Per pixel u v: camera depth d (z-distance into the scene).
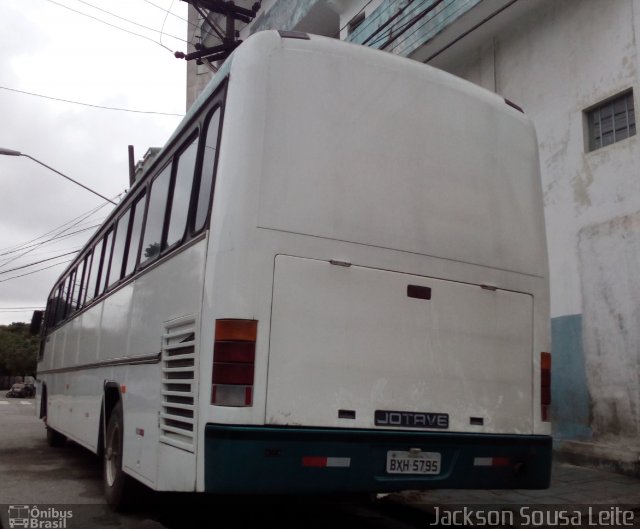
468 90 5.02
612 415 7.73
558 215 8.84
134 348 5.57
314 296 4.00
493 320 4.70
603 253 8.09
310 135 4.21
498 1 9.45
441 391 4.36
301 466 3.78
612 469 7.53
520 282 4.92
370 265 4.23
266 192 4.00
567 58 9.01
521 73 9.80
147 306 5.34
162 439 4.47
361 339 4.11
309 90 4.29
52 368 11.16
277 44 4.27
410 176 4.54
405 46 11.21
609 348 7.86
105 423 6.52
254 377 3.76
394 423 4.14
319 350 3.96
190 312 4.21
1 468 8.49
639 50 7.97
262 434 3.71
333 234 4.14
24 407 27.97
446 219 4.63
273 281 3.90
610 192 8.09
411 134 4.61
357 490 3.93
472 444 4.38
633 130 8.10
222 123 4.25
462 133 4.88
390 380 4.17
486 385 4.57
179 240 4.72
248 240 3.89
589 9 8.73
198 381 3.93
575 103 8.80
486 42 10.55
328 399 3.94
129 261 6.36
